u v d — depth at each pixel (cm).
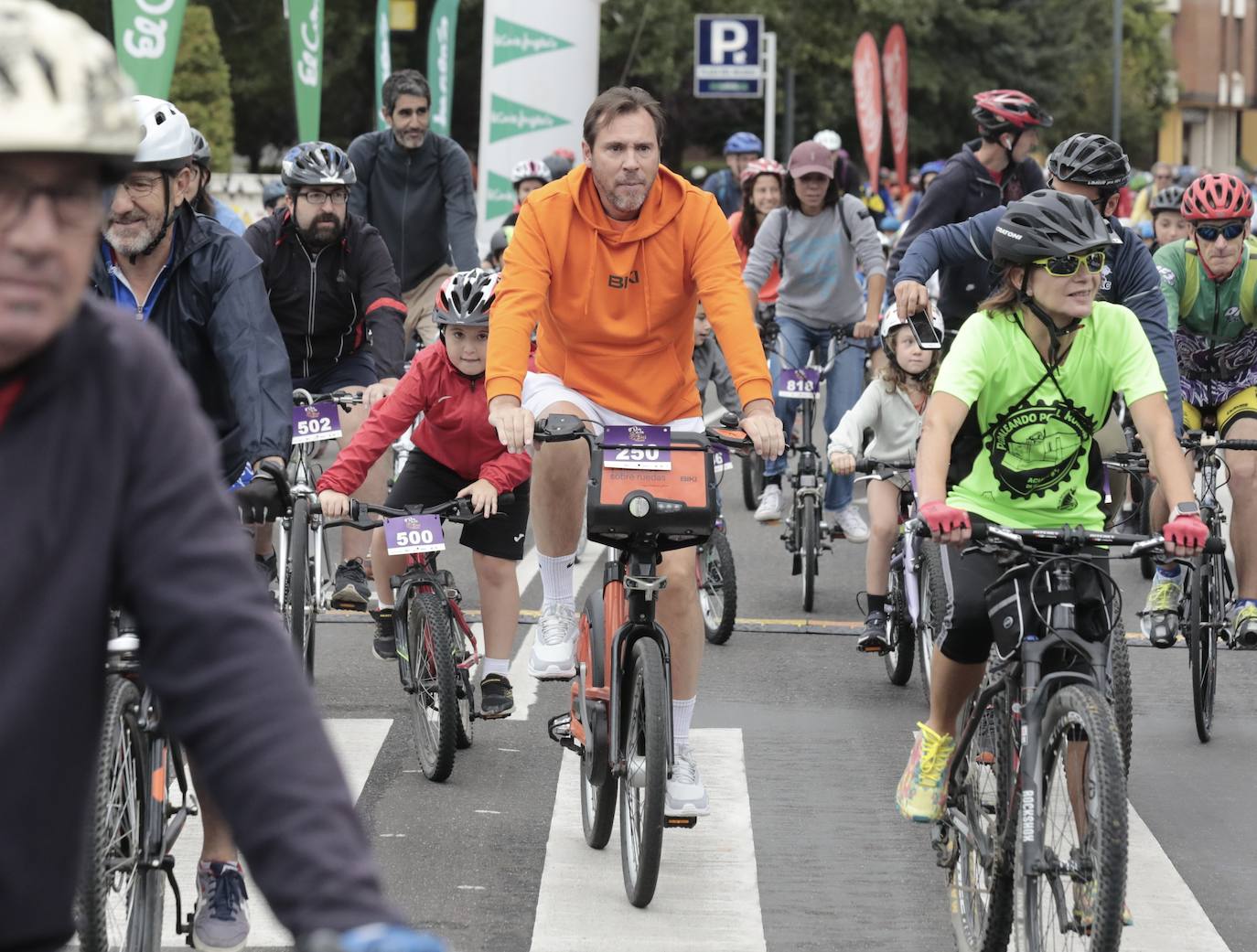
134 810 1127
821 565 3002
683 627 1434
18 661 500
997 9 14512
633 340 1509
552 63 5688
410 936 429
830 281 3012
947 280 2209
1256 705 2084
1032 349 1232
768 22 13125
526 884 1440
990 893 1207
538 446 1562
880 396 2133
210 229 1341
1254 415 2036
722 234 1476
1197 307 2061
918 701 2075
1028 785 1119
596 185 1459
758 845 1546
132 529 511
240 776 482
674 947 1302
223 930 1184
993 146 2320
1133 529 2672
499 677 1858
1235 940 1341
